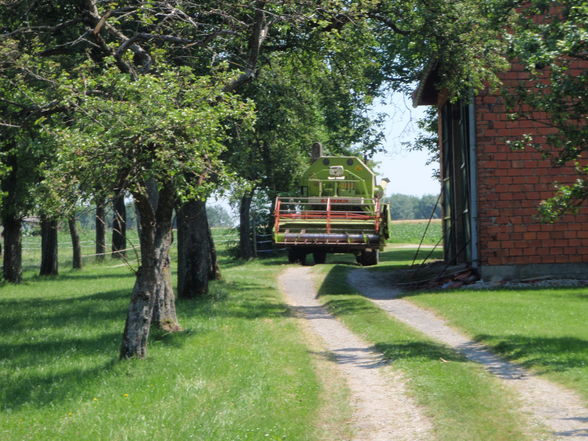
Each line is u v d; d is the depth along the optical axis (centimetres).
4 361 1939
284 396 1469
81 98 1650
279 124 3925
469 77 3108
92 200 1622
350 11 2786
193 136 1639
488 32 3047
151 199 2352
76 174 1571
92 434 1242
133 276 5494
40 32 2377
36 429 1299
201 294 3300
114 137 1575
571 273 3481
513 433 1166
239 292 3575
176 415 1333
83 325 2638
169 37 2248
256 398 1427
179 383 1587
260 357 1867
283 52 3425
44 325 2673
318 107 4725
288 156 6184
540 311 2530
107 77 1700
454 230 4125
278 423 1270
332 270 4569
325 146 6719
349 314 2733
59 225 5712
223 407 1366
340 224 4294
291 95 3850
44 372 1786
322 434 1236
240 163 3706
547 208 2155
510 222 3500
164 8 2317
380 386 1577
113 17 2195
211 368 1731
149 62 2278
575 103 2178
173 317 2345
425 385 1506
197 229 3312
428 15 3056
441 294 3212
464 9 3100
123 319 2775
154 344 2089
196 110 1717
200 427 1234
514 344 1961
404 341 2081
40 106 1930
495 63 3112
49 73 2119
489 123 3503
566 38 1964
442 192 4509
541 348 1881
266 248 7869
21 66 2031
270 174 6128
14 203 4484
